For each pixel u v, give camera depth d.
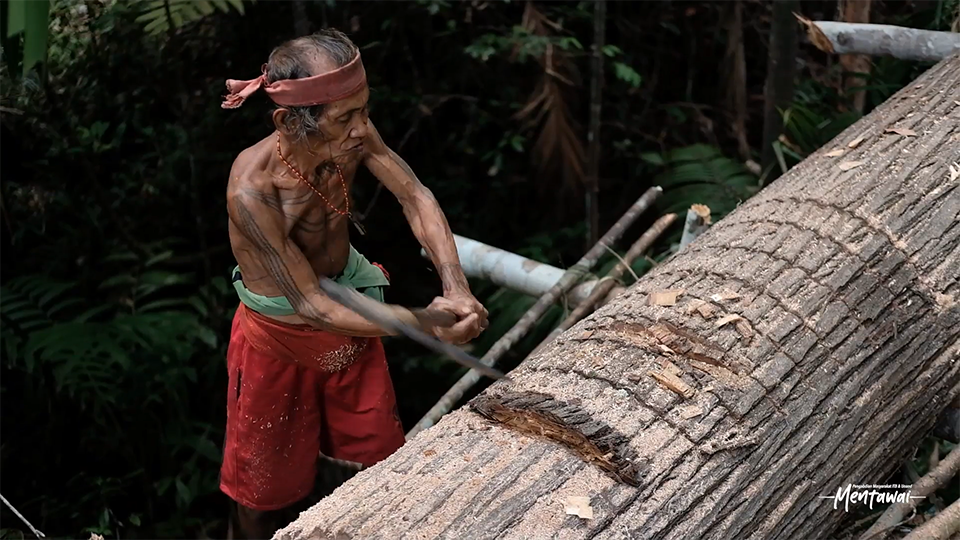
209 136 3.97
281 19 4.07
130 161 3.95
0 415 3.48
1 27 2.28
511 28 4.64
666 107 5.22
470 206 4.85
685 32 5.27
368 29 4.35
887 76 4.14
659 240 4.59
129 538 3.48
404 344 4.30
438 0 4.15
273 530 2.75
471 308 2.00
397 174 2.15
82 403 3.26
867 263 2.20
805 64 5.20
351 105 1.76
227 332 3.94
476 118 4.61
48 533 3.39
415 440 1.81
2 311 3.33
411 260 4.66
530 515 1.59
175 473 3.60
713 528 1.69
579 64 4.96
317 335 2.22
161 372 3.45
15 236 3.73
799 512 1.86
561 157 4.68
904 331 2.13
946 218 2.36
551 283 3.16
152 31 3.43
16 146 3.80
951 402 2.28
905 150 2.62
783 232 2.31
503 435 1.79
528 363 2.02
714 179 4.15
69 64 3.83
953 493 2.65
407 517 1.59
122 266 3.82
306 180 1.91
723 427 1.79
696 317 2.02
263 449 2.42
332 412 2.48
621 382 1.85
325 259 2.14
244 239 2.01
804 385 1.93
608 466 1.68
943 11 4.05
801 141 3.77
